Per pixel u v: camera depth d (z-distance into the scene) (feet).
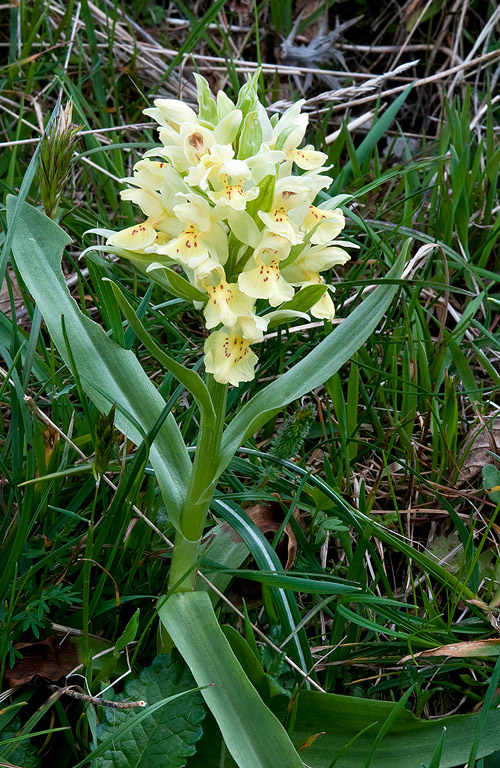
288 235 0.81
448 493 1.08
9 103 1.40
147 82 1.59
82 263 1.30
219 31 1.69
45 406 1.08
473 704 0.94
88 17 1.48
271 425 1.12
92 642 0.88
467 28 1.75
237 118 0.82
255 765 0.76
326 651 0.95
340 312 1.21
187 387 0.81
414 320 1.20
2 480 0.97
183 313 1.26
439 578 0.95
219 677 0.80
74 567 0.92
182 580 0.84
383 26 1.81
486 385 1.24
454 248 1.37
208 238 0.82
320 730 0.85
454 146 1.42
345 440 1.05
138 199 0.83
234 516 0.94
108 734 0.80
